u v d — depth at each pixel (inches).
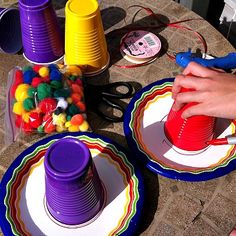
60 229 25.4
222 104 25.5
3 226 24.7
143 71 35.2
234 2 54.3
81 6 31.4
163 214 26.2
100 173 27.8
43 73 30.6
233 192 27.2
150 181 27.8
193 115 26.7
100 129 31.0
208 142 29.4
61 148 22.8
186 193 27.2
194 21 39.8
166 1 42.0
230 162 28.0
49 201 24.6
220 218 26.0
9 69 35.4
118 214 26.0
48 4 32.0
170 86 32.8
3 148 29.9
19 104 29.5
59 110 28.9
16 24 36.7
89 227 25.4
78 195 23.1
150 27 39.2
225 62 31.7
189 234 25.2
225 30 58.0
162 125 31.0
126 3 41.9
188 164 28.7
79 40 31.9
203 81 26.4
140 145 29.2
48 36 33.4
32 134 30.5
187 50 36.9
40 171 28.0
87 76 34.6
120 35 38.3
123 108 31.9
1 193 26.2
